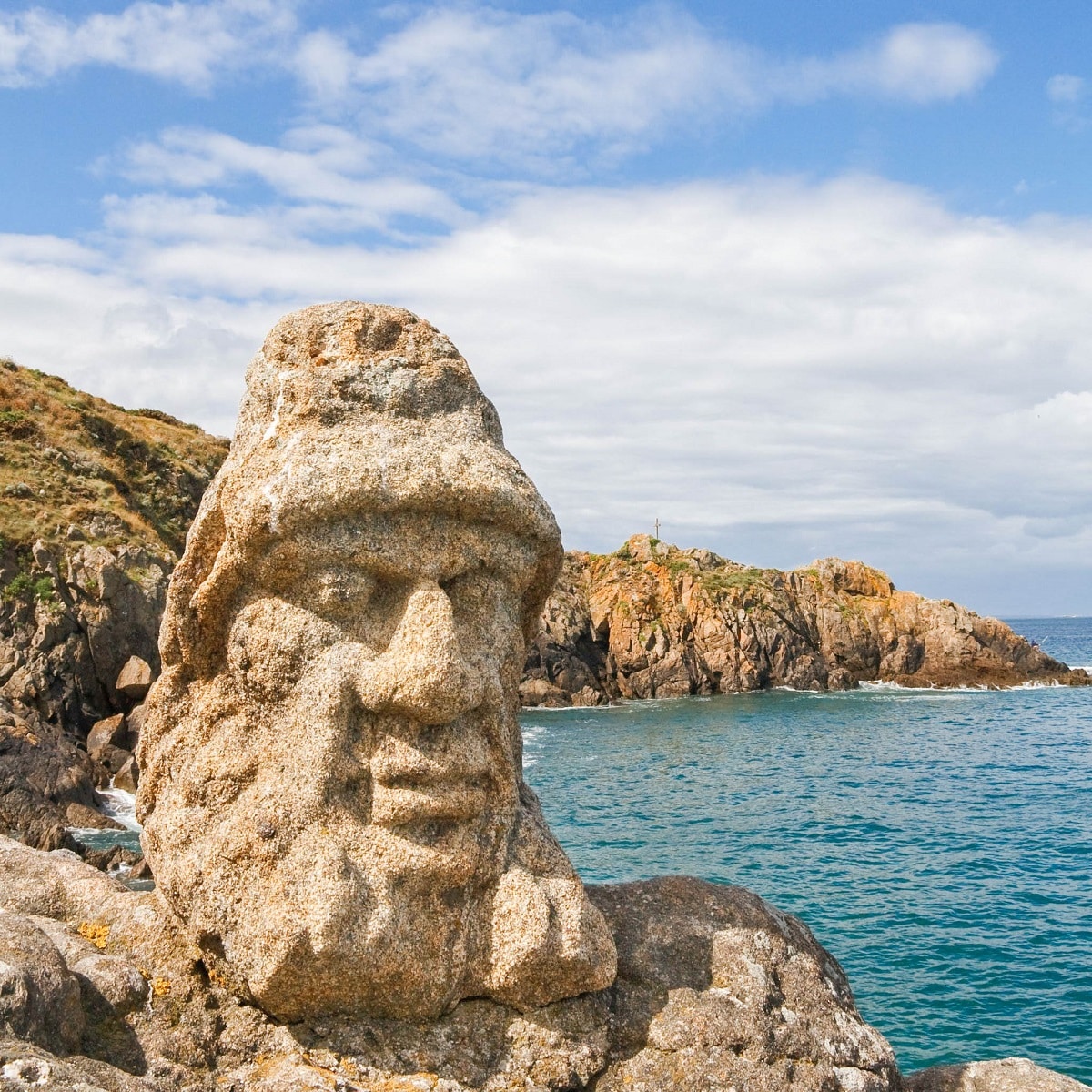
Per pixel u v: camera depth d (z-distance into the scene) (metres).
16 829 25.92
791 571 87.00
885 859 24.78
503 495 6.33
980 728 55.06
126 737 36.12
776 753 46.53
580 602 79.94
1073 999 15.15
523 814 6.54
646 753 47.53
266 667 6.14
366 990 5.76
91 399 61.59
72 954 6.09
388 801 5.97
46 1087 4.39
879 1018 14.56
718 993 6.32
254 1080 5.48
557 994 6.02
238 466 6.33
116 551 42.47
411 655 5.99
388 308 6.75
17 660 36.84
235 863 5.88
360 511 6.09
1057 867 23.67
